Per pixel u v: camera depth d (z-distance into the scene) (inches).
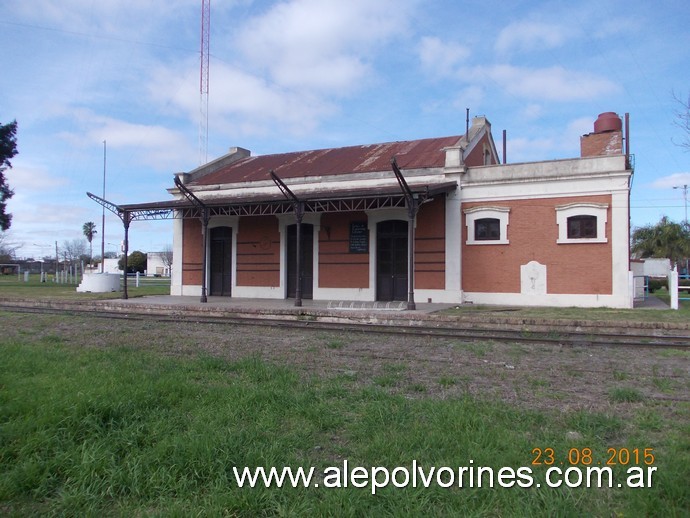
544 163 743.7
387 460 170.9
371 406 227.5
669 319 531.8
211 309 693.9
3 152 1569.9
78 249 3708.2
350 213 860.0
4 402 223.8
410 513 135.3
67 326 558.9
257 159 1135.0
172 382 255.4
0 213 1568.7
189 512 137.6
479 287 776.9
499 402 236.5
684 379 296.5
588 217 724.0
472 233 782.5
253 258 933.8
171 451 171.3
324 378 293.9
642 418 215.9
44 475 157.6
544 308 694.5
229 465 163.6
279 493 148.6
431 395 257.8
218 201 808.9
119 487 153.3
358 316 611.2
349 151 1032.8
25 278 1790.1
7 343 418.0
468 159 847.1
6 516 139.2
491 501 143.6
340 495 145.2
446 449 178.1
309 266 901.2
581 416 210.7
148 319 623.8
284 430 202.5
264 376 288.8
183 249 997.8
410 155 897.5
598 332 502.3
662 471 157.2
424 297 802.8
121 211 861.2
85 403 205.3
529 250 749.3
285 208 828.0
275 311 661.3
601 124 861.2
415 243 813.2
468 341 449.4
